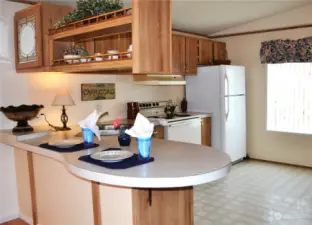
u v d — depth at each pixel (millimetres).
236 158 5164
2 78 3168
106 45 2926
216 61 5223
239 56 5492
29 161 2953
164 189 2104
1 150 3197
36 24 2854
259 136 5398
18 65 3160
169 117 4578
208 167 1789
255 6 4328
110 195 2115
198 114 4891
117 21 2197
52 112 3559
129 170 1754
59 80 3609
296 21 4742
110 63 2328
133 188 1943
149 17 2115
